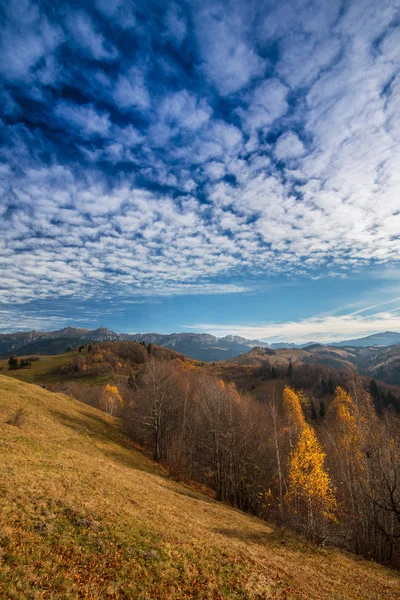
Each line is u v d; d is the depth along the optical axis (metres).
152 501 22.33
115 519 16.48
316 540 25.58
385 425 33.41
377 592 17.59
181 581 13.10
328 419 58.19
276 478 44.75
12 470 18.86
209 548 16.58
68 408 51.66
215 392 50.59
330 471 40.72
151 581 12.58
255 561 16.61
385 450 30.58
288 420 56.03
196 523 20.83
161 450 54.44
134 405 65.31
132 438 57.06
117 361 173.75
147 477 32.97
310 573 17.77
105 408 86.25
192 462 53.91
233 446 44.06
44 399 49.00
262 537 23.27
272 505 41.50
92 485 20.91
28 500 15.70
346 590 16.61
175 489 33.28
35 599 10.20
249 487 42.91
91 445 36.88
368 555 29.83
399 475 28.91
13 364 173.12
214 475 46.28
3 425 29.11
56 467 22.34
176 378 65.50
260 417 56.47
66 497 17.36
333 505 29.58
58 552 12.66
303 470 27.95
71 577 11.62
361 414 38.19
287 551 21.27
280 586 14.58
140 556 13.95
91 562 12.69
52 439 32.00
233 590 13.30
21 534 12.95
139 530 16.17
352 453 36.94
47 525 14.10
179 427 60.62
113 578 12.20
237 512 33.94
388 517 30.92
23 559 11.70
